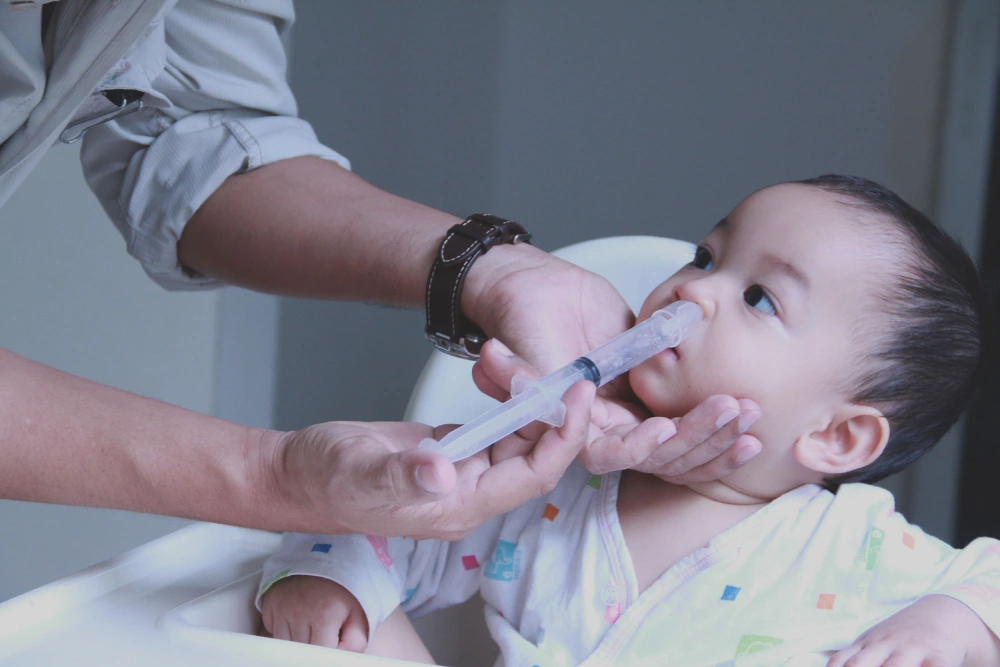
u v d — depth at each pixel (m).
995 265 2.13
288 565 0.85
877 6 2.26
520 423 0.69
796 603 0.88
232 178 1.10
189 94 1.09
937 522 2.21
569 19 2.51
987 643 0.81
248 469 0.70
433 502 0.61
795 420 0.90
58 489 0.72
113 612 0.74
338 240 1.05
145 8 0.78
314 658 0.66
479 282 0.96
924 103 2.23
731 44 2.39
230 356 1.99
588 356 0.80
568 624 0.93
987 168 2.16
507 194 2.57
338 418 2.33
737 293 0.89
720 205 2.43
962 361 0.95
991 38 2.14
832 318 0.88
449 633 1.08
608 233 2.52
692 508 0.95
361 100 2.32
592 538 0.95
